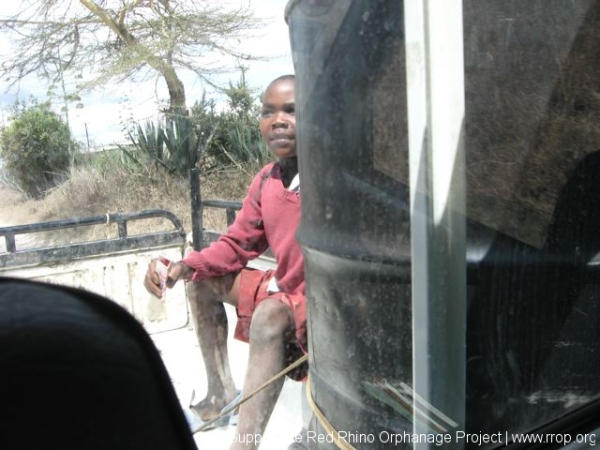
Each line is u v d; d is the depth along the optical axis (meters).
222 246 1.61
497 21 1.54
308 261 1.58
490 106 1.54
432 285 1.43
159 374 0.93
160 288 1.43
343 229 1.50
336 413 1.57
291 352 1.67
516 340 1.63
